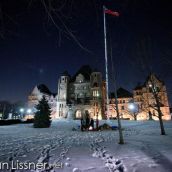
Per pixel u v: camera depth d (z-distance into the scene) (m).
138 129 24.27
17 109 97.69
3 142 12.44
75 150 9.23
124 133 19.02
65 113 69.94
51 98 78.44
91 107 65.56
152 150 8.88
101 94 66.75
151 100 40.28
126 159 7.19
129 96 71.25
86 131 22.75
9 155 8.16
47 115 31.27
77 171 5.80
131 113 62.59
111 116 69.31
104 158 7.42
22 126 32.91
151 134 17.33
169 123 32.97
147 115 62.25
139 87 68.06
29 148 9.95
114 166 6.29
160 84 19.69
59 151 8.98
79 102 69.75
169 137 14.48
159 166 6.17
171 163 6.48
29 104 79.69
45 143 11.91
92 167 6.20
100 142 12.09
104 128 24.34
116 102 12.45
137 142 11.73
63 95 72.50
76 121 46.38
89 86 71.88
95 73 70.19
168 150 8.77
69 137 15.66
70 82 75.88
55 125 35.34
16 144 11.49
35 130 24.41
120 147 9.95
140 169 5.91
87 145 10.86
